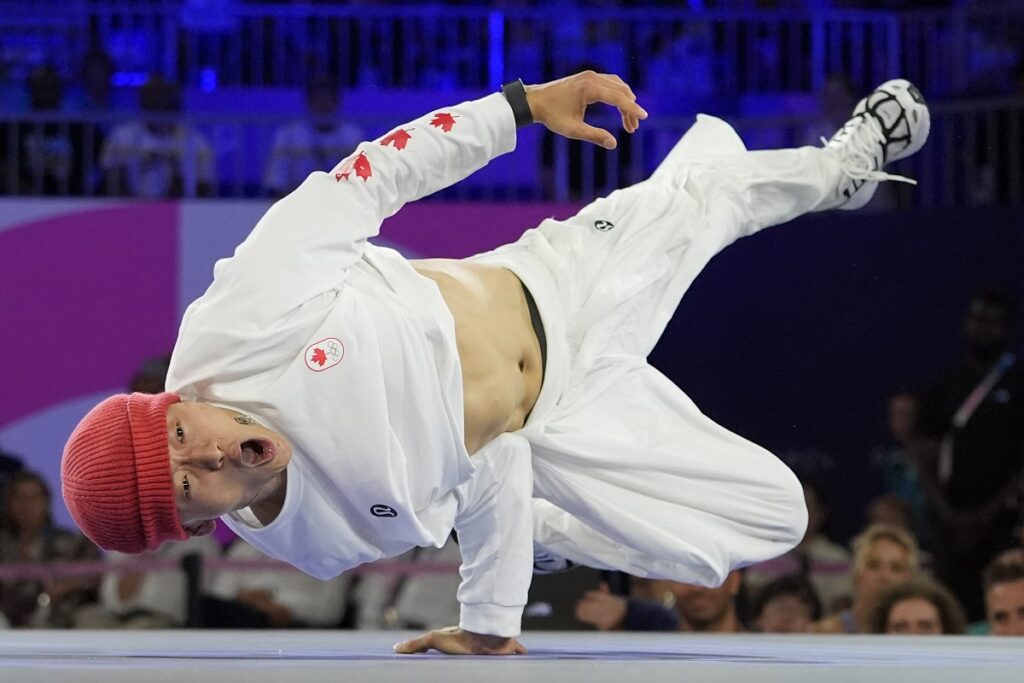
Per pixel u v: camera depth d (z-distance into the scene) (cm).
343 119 2162
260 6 2512
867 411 1922
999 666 680
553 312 858
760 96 2406
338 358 711
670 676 604
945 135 2092
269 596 1644
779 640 1059
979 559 1830
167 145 2239
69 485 685
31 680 570
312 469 721
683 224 918
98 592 1680
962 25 2355
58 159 2189
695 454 859
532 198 2206
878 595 1320
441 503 774
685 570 867
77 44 2556
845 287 1941
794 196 975
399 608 1642
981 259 1898
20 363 1820
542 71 2503
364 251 762
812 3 2539
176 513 680
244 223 1856
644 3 2606
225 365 705
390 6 2506
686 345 1959
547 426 840
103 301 1834
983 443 1844
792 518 862
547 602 1405
